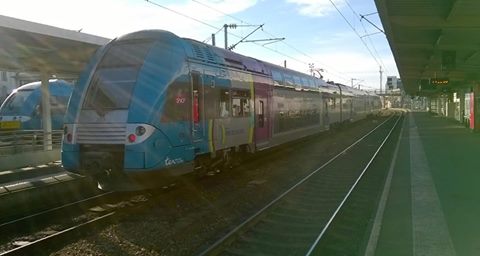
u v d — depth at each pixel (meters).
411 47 21.91
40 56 17.81
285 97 19.33
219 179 13.73
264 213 9.41
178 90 10.32
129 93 9.87
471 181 12.90
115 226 8.75
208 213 9.87
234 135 13.46
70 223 9.35
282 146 22.47
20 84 31.86
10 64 18.52
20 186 12.19
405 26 16.61
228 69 13.16
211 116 11.87
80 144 10.12
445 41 20.17
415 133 34.00
